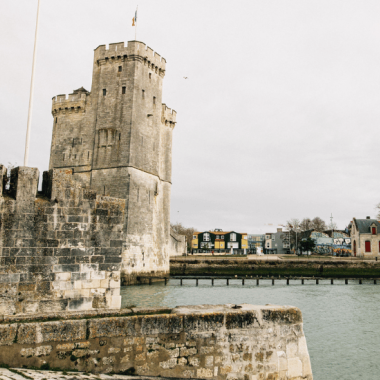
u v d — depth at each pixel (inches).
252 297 1546.5
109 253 547.5
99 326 350.6
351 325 1014.4
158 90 2217.0
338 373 647.8
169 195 2440.9
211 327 384.2
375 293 1729.8
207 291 1748.3
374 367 677.3
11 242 479.2
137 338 361.4
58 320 366.3
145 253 2009.1
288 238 5083.7
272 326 407.2
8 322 357.1
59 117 2223.2
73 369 337.7
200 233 5251.0
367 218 3363.7
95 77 2165.4
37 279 491.5
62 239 513.7
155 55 2178.9
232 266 2578.7
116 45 2087.8
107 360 349.7
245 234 5260.8
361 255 3149.6
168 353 368.5
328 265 2546.8
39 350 329.1
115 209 559.2
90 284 528.4
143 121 2085.4
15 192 490.6
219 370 380.2
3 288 469.4
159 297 1488.7
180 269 2573.8
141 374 359.3
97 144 2059.5
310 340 854.5
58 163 2186.3
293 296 1603.1
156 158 2165.4
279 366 402.3
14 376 287.1
